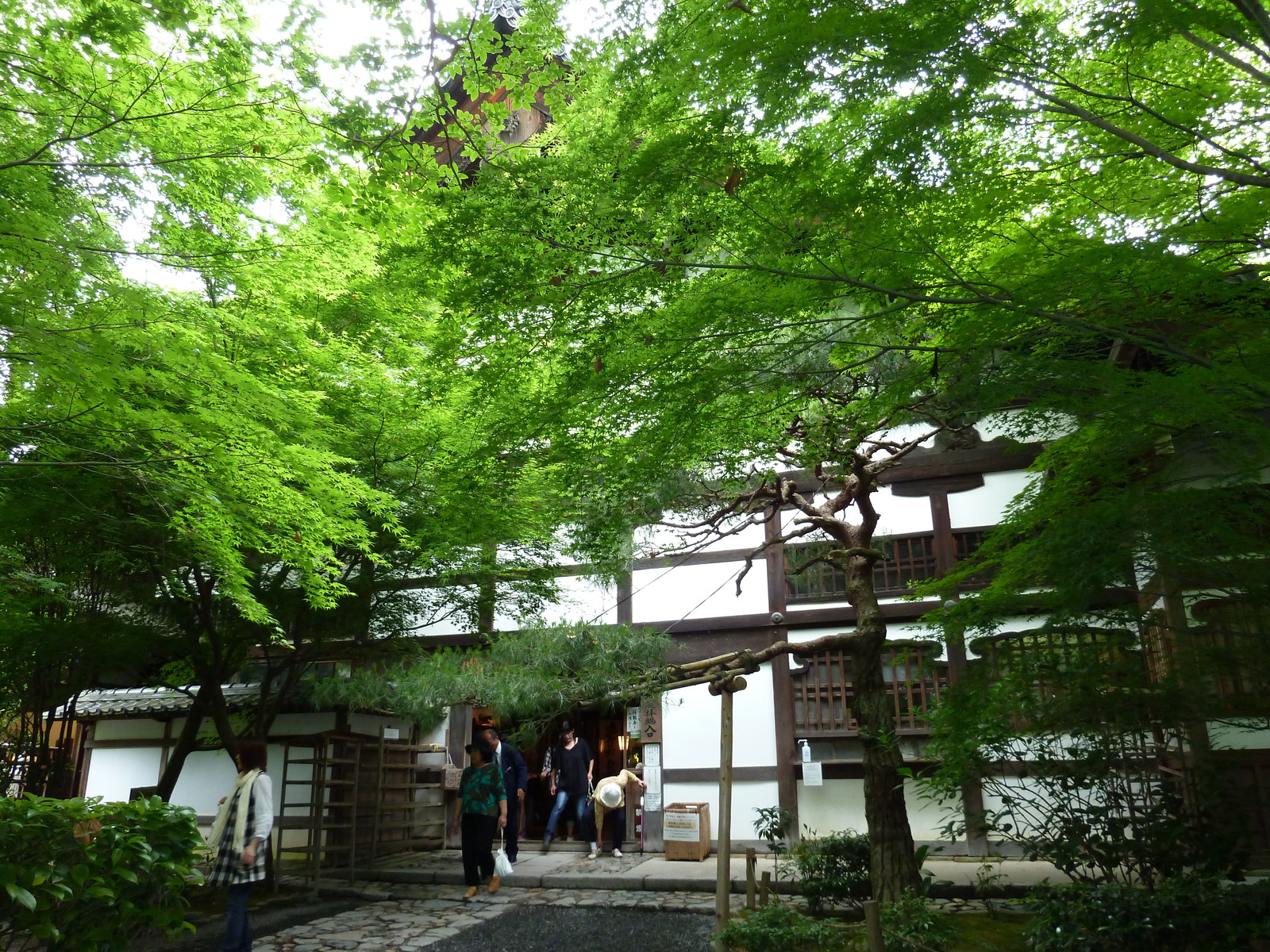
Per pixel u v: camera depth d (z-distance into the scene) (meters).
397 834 12.04
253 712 11.91
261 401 5.70
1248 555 5.68
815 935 5.92
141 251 5.55
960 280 4.36
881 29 3.82
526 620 10.11
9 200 4.79
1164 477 6.00
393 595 10.28
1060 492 6.83
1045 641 7.00
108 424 5.58
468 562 9.53
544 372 6.24
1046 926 5.60
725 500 8.65
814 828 10.95
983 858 9.40
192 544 6.59
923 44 3.81
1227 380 4.18
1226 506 5.65
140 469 5.87
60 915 4.73
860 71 4.01
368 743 11.34
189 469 5.94
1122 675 6.42
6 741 11.41
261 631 9.66
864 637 7.47
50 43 5.07
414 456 8.76
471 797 9.16
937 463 11.60
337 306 8.20
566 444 5.77
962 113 4.00
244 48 5.11
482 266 4.77
